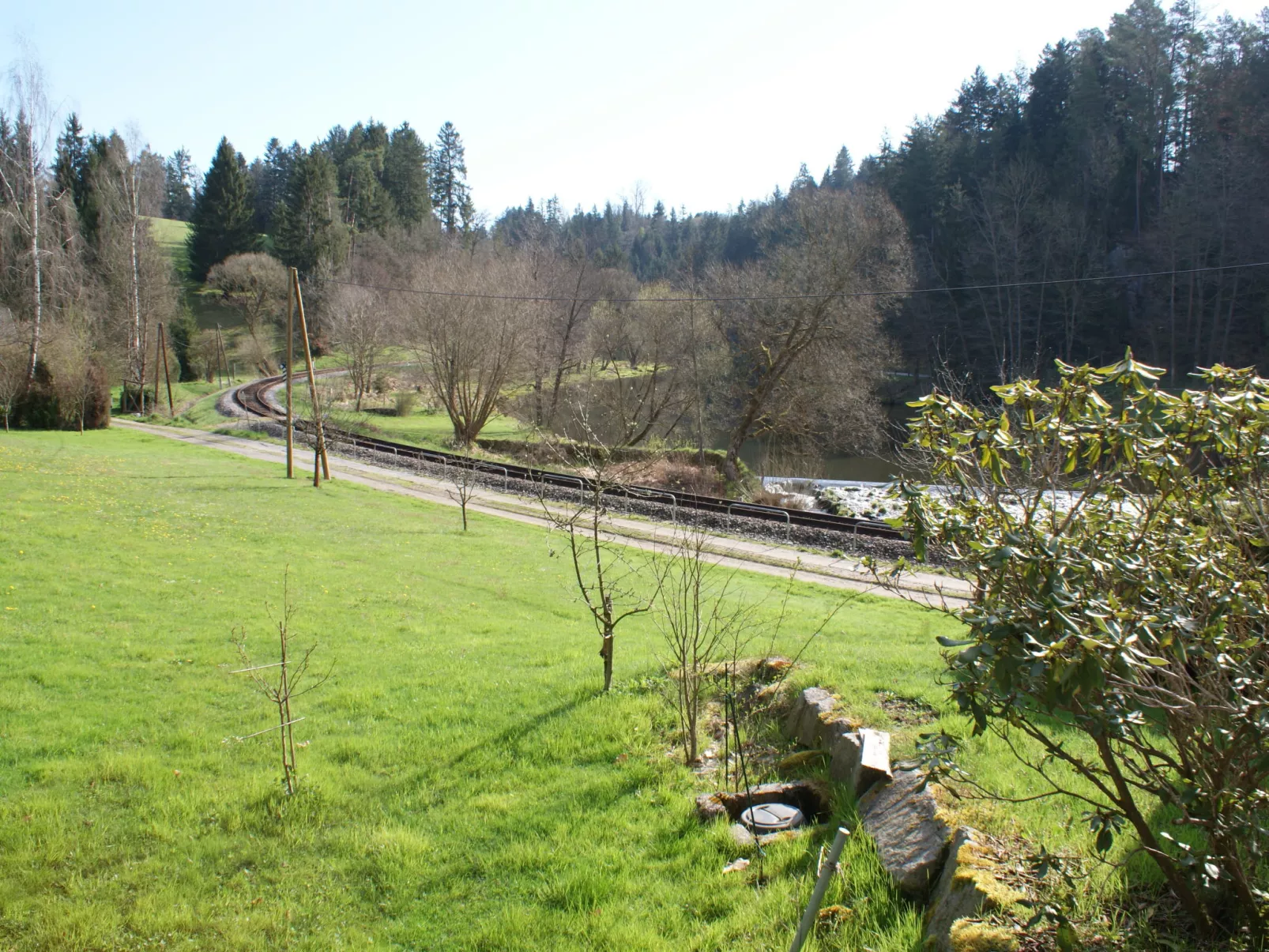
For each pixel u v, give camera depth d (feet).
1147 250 153.69
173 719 30.04
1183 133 177.27
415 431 160.25
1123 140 186.09
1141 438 12.76
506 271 159.02
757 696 28.35
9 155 155.74
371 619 45.93
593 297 180.24
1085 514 13.82
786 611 50.16
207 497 82.84
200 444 134.51
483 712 30.60
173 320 229.04
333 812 23.45
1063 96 208.13
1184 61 175.94
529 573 62.95
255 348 248.73
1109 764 12.43
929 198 203.10
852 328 127.03
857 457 161.99
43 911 18.79
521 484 107.34
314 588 51.90
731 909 17.69
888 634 42.98
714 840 20.34
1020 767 19.69
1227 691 12.16
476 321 143.74
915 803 18.40
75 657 35.53
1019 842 16.21
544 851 20.71
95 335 166.91
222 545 61.93
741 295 136.36
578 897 18.69
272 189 392.68
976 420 14.11
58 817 22.58
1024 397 13.80
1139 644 12.29
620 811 22.47
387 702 32.14
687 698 26.84
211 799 23.97
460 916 18.70
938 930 14.51
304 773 25.59
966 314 176.96
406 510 88.22
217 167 309.83
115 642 37.91
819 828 19.90
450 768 26.03
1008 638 11.42
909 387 183.73
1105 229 175.22
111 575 49.37
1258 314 136.98
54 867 20.51
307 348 101.40
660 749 26.07
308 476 106.32
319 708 31.63
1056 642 10.70
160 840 21.95
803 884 17.53
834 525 84.99
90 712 30.01
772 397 135.33
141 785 24.82
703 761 25.05
